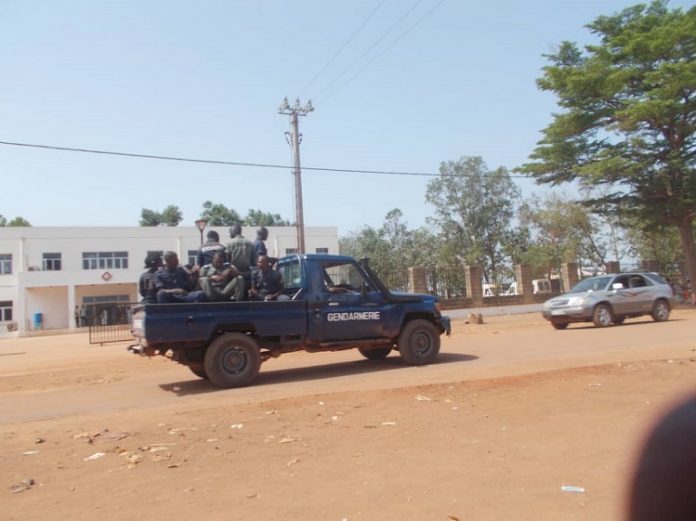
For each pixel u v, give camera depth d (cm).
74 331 4406
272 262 1134
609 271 3400
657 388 837
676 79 2639
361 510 434
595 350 1312
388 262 5478
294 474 522
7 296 4659
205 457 582
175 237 5131
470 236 5709
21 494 495
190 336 1000
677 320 2039
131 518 436
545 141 3095
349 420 710
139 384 1174
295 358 1478
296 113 2942
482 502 441
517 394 827
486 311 2966
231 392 984
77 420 798
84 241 4909
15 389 1188
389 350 1346
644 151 2919
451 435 632
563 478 486
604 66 2795
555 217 4788
